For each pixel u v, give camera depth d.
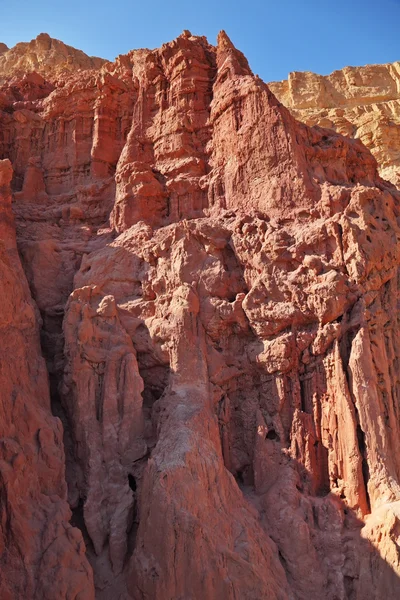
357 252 14.95
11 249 16.52
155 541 11.99
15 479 12.05
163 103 19.52
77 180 20.28
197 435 13.28
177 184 18.06
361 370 14.06
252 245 15.92
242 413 15.20
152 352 15.39
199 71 19.48
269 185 16.73
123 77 21.95
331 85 46.38
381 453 13.62
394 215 16.77
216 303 15.62
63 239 18.69
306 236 15.52
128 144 19.19
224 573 11.76
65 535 12.03
